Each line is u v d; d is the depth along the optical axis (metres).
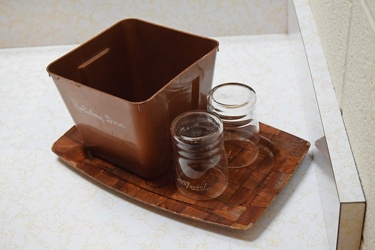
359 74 0.60
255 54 1.10
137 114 0.71
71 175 0.87
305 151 0.84
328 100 0.75
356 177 0.64
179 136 0.75
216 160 0.79
